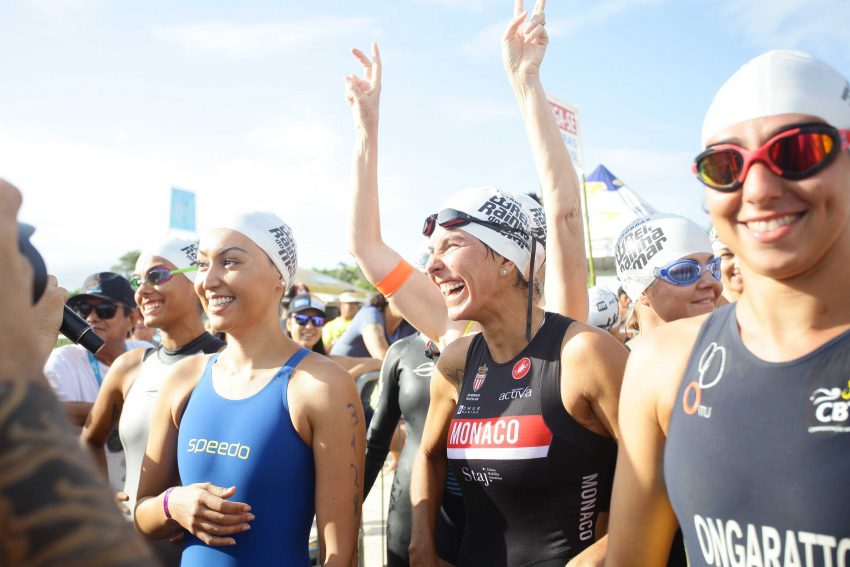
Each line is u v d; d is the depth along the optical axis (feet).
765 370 4.19
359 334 24.63
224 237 8.50
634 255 10.12
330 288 53.62
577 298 8.93
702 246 9.80
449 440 7.88
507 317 7.70
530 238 7.87
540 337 7.44
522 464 7.04
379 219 10.72
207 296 8.50
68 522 2.07
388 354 11.49
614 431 6.79
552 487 7.02
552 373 7.07
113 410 11.79
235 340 8.65
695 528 4.46
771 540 4.01
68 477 2.15
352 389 8.17
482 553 7.55
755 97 4.12
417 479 8.96
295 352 8.56
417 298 10.46
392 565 10.47
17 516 2.06
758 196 4.01
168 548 8.92
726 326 4.59
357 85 10.76
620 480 5.31
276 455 7.89
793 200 4.01
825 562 3.81
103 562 2.06
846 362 3.92
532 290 7.63
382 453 11.29
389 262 10.44
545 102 9.36
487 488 7.38
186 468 8.27
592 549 6.49
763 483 4.04
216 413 8.29
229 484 7.91
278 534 7.83
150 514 7.96
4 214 2.46
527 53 9.52
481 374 7.88
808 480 3.87
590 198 37.42
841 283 4.05
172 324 11.37
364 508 20.33
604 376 6.73
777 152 3.97
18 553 2.05
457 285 7.85
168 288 11.21
